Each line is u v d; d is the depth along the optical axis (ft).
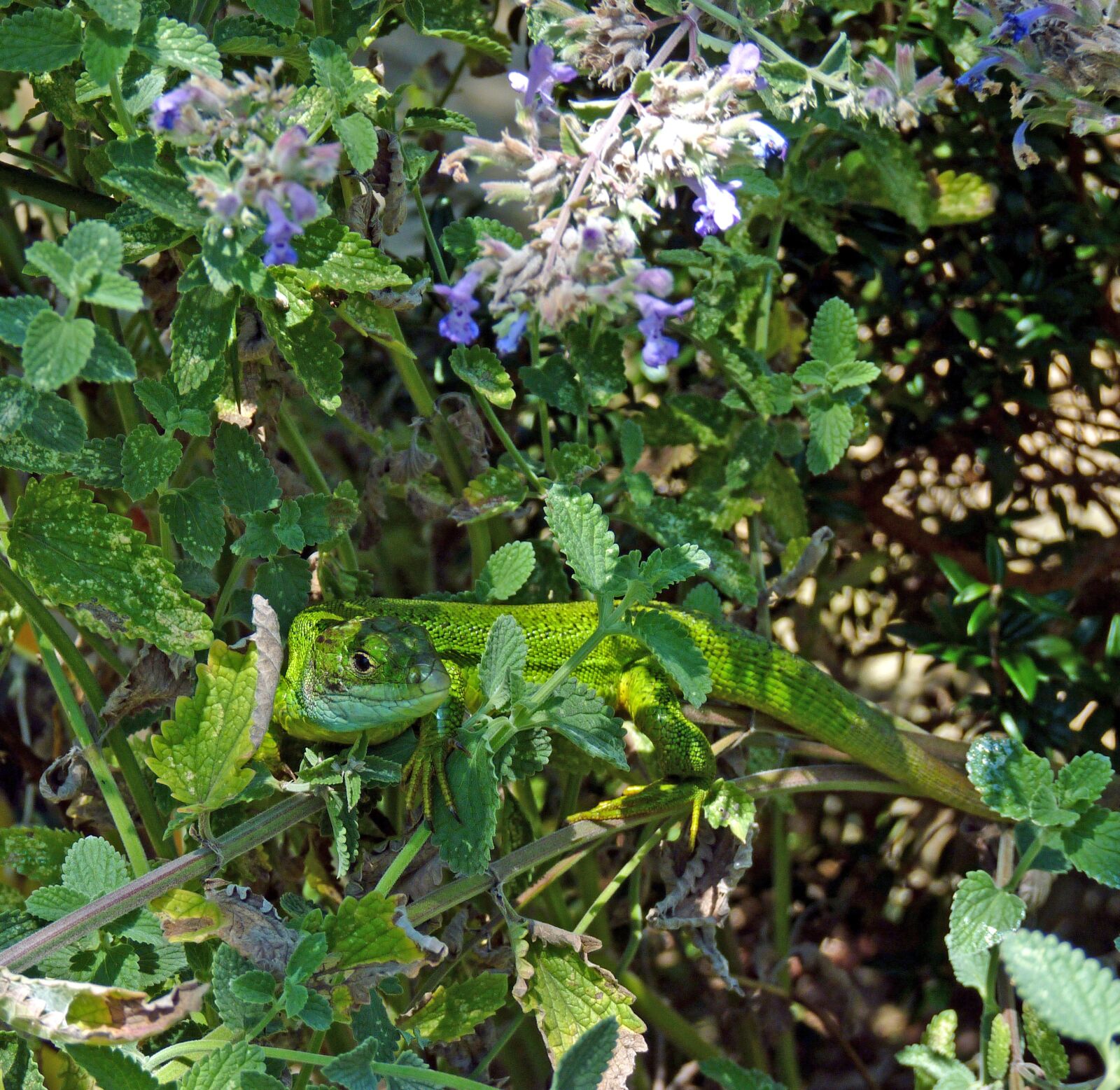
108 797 1.30
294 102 1.25
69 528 1.24
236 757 1.21
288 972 1.19
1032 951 1.16
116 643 1.33
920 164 1.61
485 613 1.46
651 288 1.15
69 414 1.18
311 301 1.26
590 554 1.25
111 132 1.31
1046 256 1.62
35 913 1.22
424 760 1.32
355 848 1.25
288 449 1.43
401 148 1.38
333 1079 1.18
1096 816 1.29
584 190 1.19
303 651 1.34
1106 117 1.27
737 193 1.44
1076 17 1.27
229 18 1.30
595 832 1.37
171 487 1.28
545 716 1.26
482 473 1.45
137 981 1.26
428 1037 1.29
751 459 1.49
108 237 1.13
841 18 1.51
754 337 1.53
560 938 1.32
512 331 1.16
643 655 1.49
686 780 1.41
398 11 1.43
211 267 1.18
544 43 1.27
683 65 1.25
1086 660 1.59
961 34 1.50
